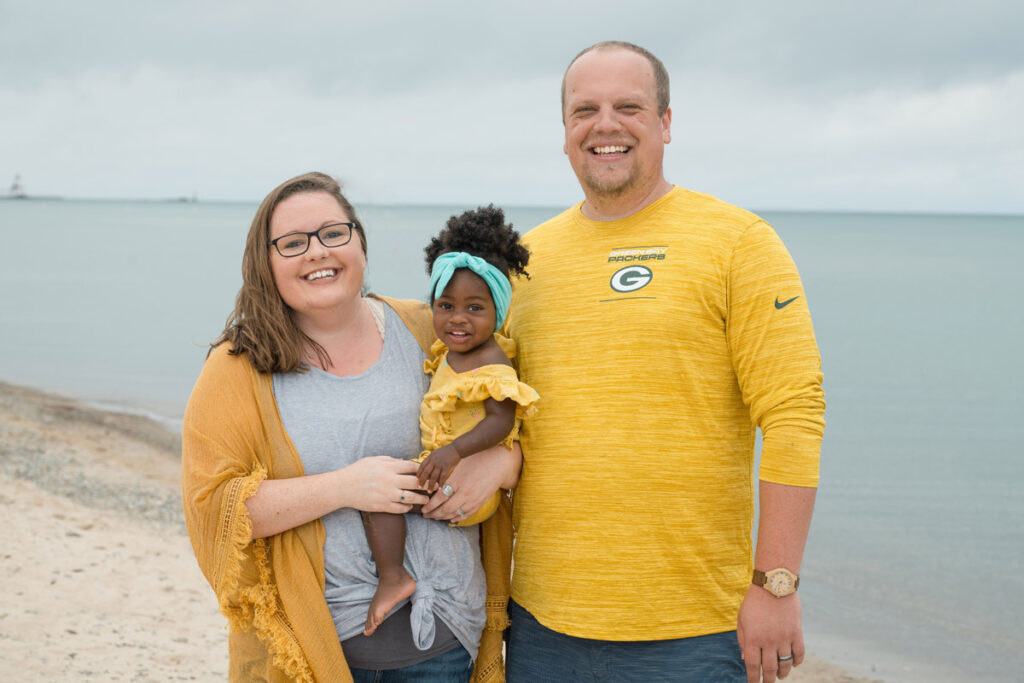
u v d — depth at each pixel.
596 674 3.04
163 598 7.25
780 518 2.82
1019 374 24.19
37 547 8.01
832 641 8.05
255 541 3.02
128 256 73.50
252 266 3.08
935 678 7.25
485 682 3.34
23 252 76.44
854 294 47.81
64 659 5.69
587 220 3.29
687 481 2.98
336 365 3.16
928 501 12.71
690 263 3.03
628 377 3.00
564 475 3.06
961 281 57.97
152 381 20.86
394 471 2.94
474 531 3.27
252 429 3.02
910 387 22.19
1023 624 8.47
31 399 17.56
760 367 2.92
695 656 3.00
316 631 2.94
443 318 3.09
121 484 11.34
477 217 3.11
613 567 2.98
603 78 3.09
